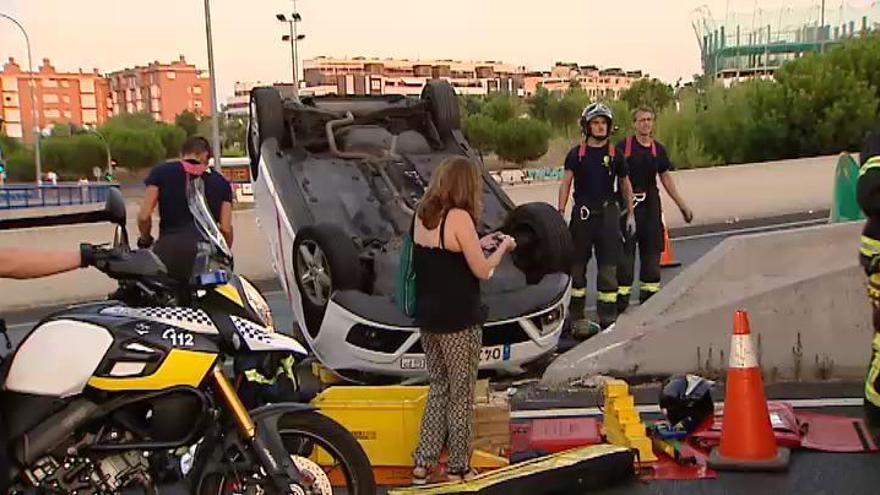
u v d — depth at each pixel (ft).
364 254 23.62
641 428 17.88
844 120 80.94
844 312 21.81
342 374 23.12
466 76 360.48
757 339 22.07
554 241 23.95
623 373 22.61
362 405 17.67
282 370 15.94
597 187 28.07
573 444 18.45
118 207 12.60
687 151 86.84
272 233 26.61
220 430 12.98
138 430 12.69
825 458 17.52
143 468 12.96
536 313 22.50
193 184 14.44
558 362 23.04
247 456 12.91
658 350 22.48
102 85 425.69
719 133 87.35
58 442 12.48
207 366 12.62
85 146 239.30
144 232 25.38
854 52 85.61
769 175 63.62
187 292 12.85
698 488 16.48
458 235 16.12
